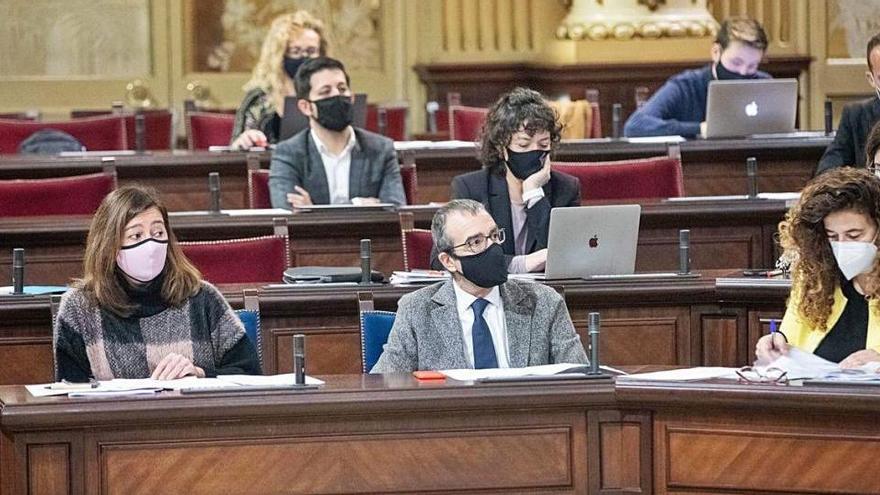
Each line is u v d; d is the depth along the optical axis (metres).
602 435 10.11
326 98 17.16
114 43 27.47
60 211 17.05
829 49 27.83
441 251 11.22
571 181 14.45
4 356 12.74
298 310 13.09
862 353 10.58
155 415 9.70
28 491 9.69
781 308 12.95
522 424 10.07
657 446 10.04
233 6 27.56
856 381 9.69
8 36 27.23
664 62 26.11
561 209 12.95
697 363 13.17
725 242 16.06
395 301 12.99
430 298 11.44
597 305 13.05
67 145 21.34
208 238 15.86
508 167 14.16
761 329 13.04
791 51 27.86
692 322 13.16
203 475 9.84
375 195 17.47
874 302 10.95
